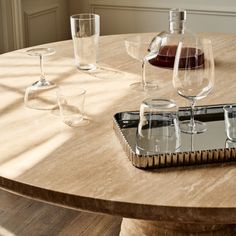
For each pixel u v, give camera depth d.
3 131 1.30
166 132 1.20
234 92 1.51
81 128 1.31
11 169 1.12
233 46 1.98
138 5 3.37
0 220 2.17
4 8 3.02
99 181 1.06
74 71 1.74
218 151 1.11
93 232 2.08
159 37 1.76
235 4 3.13
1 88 1.59
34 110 1.43
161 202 0.99
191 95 1.24
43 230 2.10
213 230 1.49
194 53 1.21
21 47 3.16
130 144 1.19
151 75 1.69
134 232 1.57
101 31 3.57
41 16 3.33
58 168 1.12
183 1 3.25
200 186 1.04
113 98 1.50
